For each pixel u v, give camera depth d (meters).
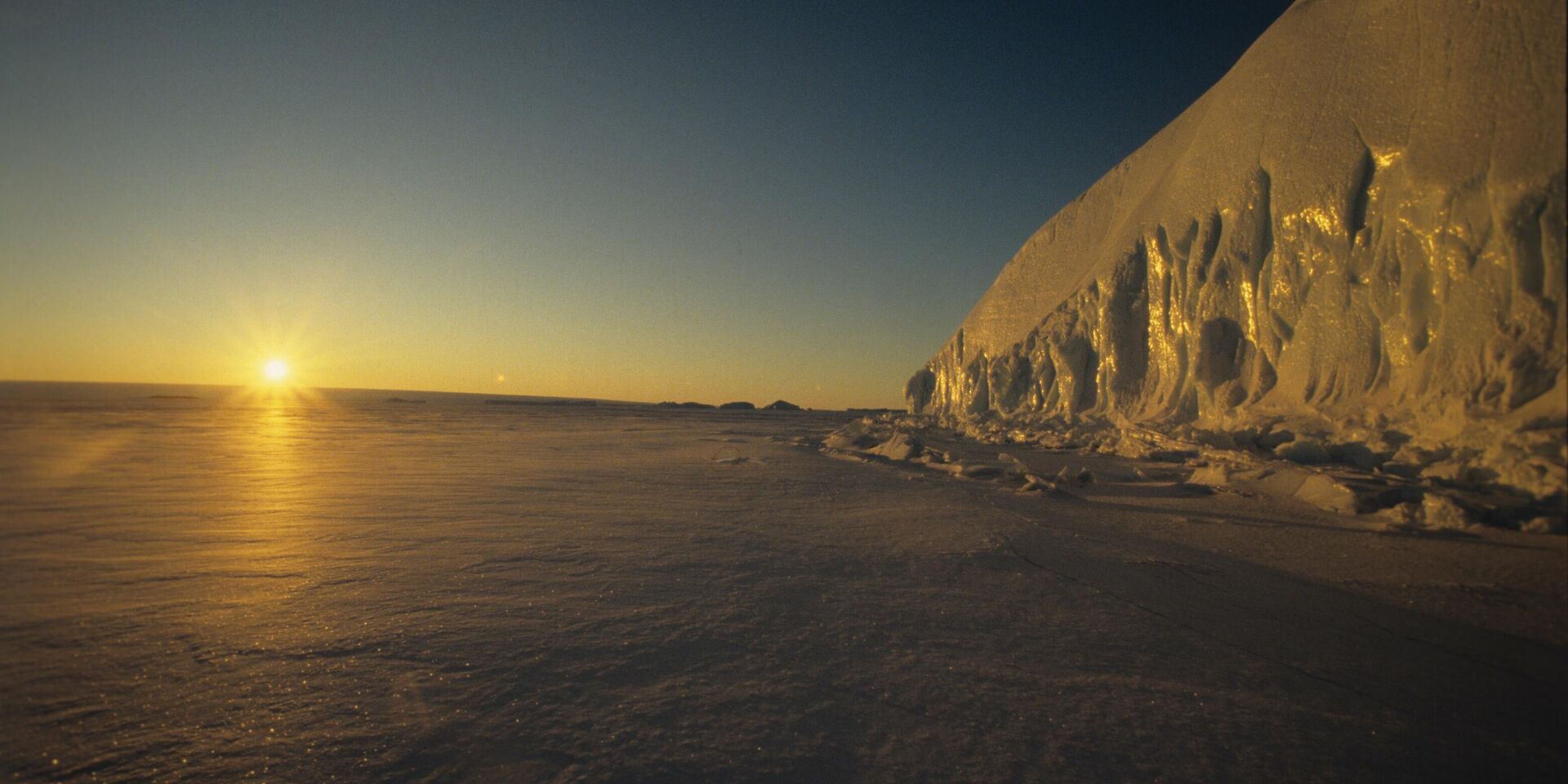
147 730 2.20
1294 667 3.06
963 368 32.34
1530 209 9.34
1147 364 18.94
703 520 6.35
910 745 2.21
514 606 3.56
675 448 16.59
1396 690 2.84
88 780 1.91
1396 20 12.99
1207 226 16.58
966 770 2.07
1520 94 10.03
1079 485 9.59
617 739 2.17
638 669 2.75
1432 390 10.09
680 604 3.64
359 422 27.88
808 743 2.20
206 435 18.41
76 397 72.25
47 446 14.32
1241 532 6.36
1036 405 23.27
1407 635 3.56
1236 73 18.31
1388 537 6.13
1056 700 2.61
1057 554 5.18
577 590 3.87
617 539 5.38
